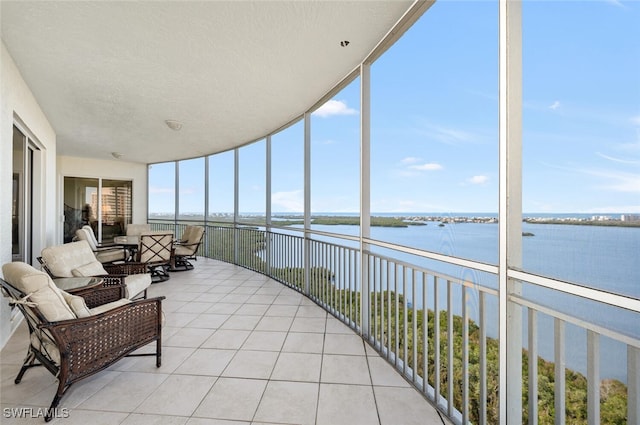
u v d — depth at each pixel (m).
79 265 3.39
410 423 1.73
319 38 2.49
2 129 2.60
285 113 4.41
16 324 3.08
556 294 1.40
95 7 2.09
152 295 4.29
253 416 1.78
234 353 2.56
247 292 4.47
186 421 1.73
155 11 2.13
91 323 1.93
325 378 2.19
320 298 3.89
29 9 2.10
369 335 2.87
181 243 6.47
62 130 5.32
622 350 1.29
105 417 1.76
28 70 3.05
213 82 3.35
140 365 2.35
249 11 2.14
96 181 8.47
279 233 5.17
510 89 1.42
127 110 4.28
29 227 4.30
